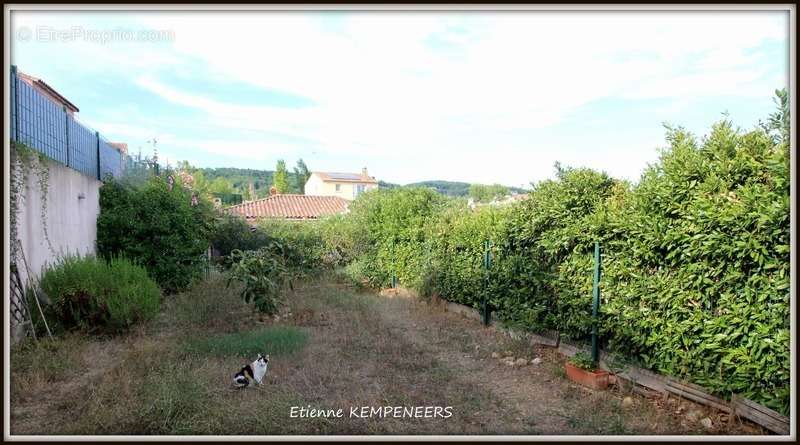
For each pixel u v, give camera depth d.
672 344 5.11
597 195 6.96
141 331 8.09
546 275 7.32
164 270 11.79
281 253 13.63
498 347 7.79
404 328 9.38
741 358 4.32
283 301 11.05
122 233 11.90
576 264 6.77
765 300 4.22
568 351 7.15
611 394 5.59
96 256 11.02
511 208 8.89
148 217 12.01
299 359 6.81
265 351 7.04
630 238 5.67
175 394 4.84
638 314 5.56
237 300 10.84
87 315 7.79
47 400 5.20
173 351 6.84
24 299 6.82
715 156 4.86
